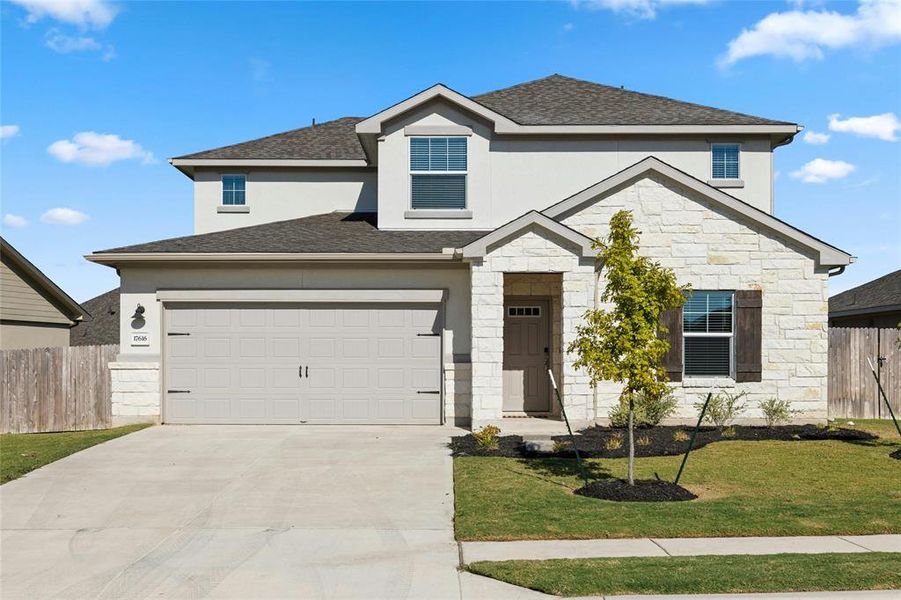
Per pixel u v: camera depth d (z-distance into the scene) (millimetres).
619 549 7516
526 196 17562
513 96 20031
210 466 11586
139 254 15227
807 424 15141
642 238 15289
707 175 18000
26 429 15836
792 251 15328
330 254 15273
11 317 22188
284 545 7824
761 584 6367
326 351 15703
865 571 6656
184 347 15742
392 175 17281
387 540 7969
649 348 9453
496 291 14375
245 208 19844
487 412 14367
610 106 19188
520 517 8609
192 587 6621
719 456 12141
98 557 7484
